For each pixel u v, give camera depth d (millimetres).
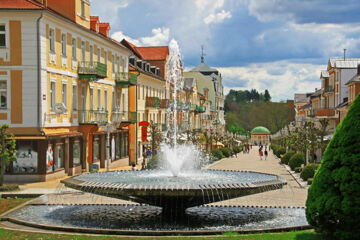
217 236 12469
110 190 14969
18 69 28391
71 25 33219
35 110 28406
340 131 10602
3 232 13195
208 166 47406
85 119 35844
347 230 10203
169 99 64688
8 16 28234
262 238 11844
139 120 52312
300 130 55188
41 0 34156
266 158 68312
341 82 57969
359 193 10039
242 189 15211
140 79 52531
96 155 39500
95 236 12617
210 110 112438
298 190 26609
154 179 18312
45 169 28609
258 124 162500
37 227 14406
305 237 11539
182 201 16062
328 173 10578
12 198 21578
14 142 25328
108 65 42969
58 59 31328
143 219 16328
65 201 20516
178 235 13141
